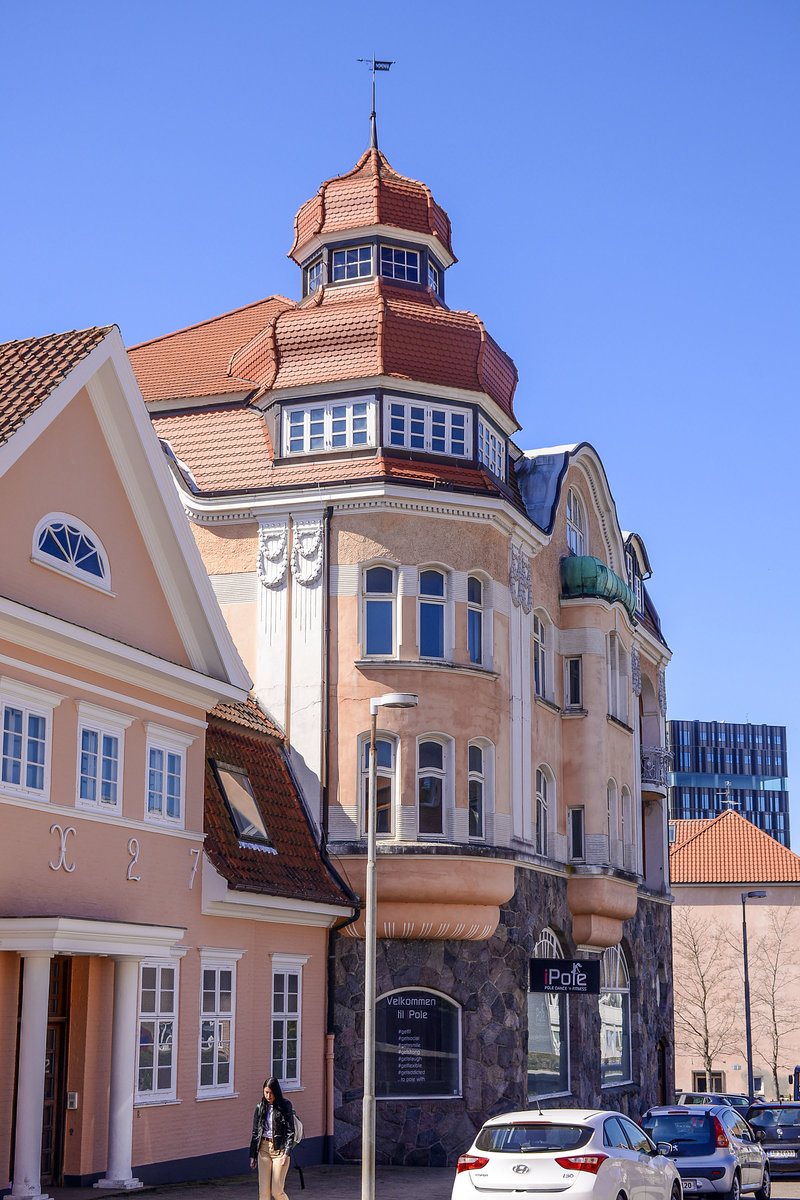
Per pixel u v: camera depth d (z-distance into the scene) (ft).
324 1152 90.89
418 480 97.35
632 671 132.98
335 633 96.73
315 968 91.45
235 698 80.02
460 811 95.14
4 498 63.72
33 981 60.64
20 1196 58.90
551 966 100.99
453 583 98.07
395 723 94.53
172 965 74.43
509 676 101.76
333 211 109.29
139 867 71.77
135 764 72.38
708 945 251.19
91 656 68.44
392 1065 93.50
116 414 71.97
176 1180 72.74
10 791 62.18
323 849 93.56
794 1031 244.63
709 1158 75.97
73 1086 67.15
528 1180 52.01
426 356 100.94
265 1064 83.92
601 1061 117.50
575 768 114.93
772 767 593.01
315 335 101.45
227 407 106.73
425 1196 74.43
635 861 126.62
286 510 98.84
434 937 94.68
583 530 126.41
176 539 75.56
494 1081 95.40
